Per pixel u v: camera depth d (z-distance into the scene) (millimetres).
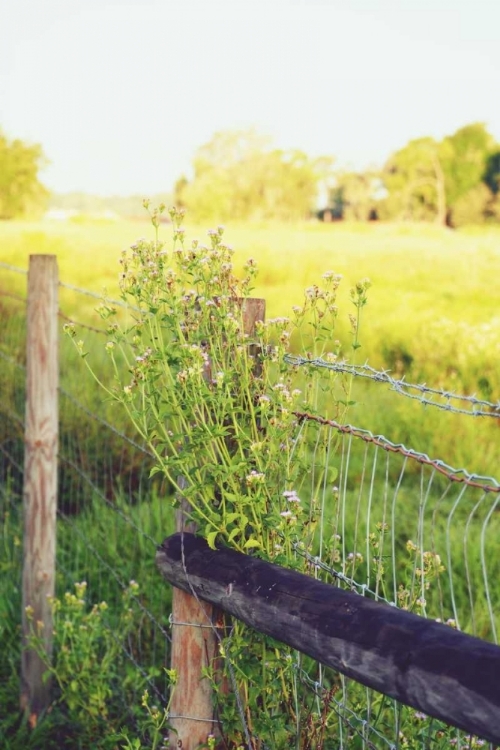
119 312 7840
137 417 2188
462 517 5176
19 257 27406
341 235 33312
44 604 3592
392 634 1521
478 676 1347
